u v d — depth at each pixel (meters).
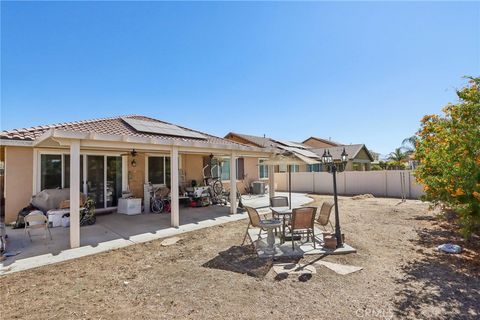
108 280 4.61
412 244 6.59
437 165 6.55
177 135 10.84
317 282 4.40
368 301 3.73
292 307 3.59
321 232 7.71
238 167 19.53
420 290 4.06
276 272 4.86
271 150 12.49
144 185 12.02
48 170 10.16
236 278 4.61
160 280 4.57
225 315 3.41
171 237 7.50
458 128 5.79
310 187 21.81
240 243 6.85
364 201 15.31
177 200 8.80
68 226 9.07
